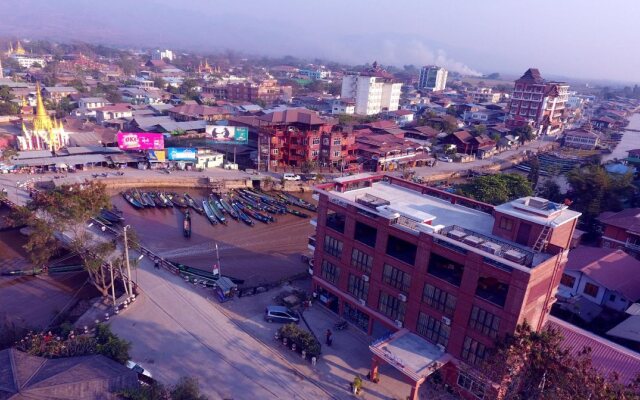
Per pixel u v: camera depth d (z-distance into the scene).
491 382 38.94
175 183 112.56
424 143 164.12
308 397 44.50
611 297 62.72
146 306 57.22
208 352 49.56
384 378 47.84
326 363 49.50
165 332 52.38
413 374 42.22
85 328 50.91
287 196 110.56
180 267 69.38
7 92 175.62
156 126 146.38
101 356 41.09
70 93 198.25
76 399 35.56
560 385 33.03
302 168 124.12
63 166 110.50
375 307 53.00
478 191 103.75
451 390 46.12
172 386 43.50
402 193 60.38
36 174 108.25
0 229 80.88
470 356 44.12
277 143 126.88
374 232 54.91
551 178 137.25
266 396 44.09
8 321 55.06
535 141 194.62
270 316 55.75
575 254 70.06
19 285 63.94
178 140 142.00
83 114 171.12
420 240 46.31
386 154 136.88
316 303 61.00
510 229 46.25
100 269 63.69
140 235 82.38
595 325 59.19
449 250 44.09
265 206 100.50
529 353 35.94
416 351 45.94
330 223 58.19
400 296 49.38
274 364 48.62
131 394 37.09
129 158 119.31
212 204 100.19
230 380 45.72
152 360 47.41
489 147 161.62
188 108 171.50
